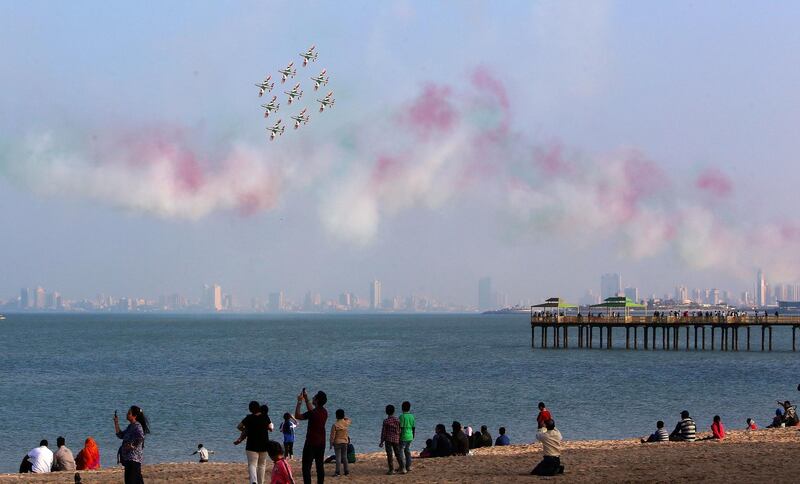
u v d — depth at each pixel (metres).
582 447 43.78
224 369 121.81
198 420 69.25
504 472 32.56
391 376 107.88
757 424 64.56
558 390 88.44
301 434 62.50
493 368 117.88
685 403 77.00
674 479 29.14
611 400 79.56
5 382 101.94
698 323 144.12
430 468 34.31
